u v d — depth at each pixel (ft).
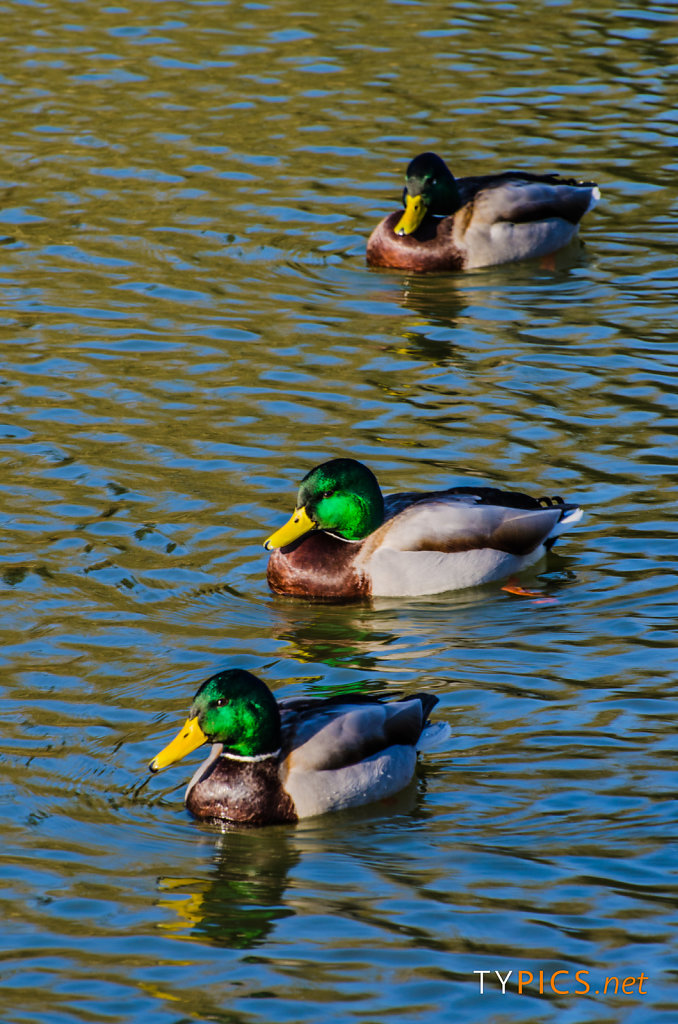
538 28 105.70
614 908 32.94
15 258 74.69
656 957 31.30
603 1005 29.96
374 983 30.73
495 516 49.47
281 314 69.56
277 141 88.02
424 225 75.25
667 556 49.70
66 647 44.57
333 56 100.78
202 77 97.60
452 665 43.88
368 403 60.85
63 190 82.17
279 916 33.01
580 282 73.20
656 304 70.33
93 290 71.56
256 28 106.32
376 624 46.85
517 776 38.37
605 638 45.14
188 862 35.29
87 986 30.76
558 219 76.33
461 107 92.38
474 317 69.36
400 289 72.79
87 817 36.94
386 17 108.27
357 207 80.48
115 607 46.96
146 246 76.28
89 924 32.78
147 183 83.10
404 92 94.84
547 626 46.14
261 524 52.06
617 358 64.64
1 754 39.19
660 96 93.66
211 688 37.42
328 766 37.55
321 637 45.91
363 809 37.70
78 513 52.49
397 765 38.17
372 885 34.19
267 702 37.58
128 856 35.50
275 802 37.09
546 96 93.86
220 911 33.09
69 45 103.14
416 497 50.75
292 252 76.02
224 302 70.64
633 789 37.52
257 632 46.14
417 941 31.99
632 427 58.44
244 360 64.90
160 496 53.78
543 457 56.24
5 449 56.95
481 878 34.24
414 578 48.73
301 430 58.65
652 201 81.20
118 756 39.37
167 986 30.73
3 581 48.11
